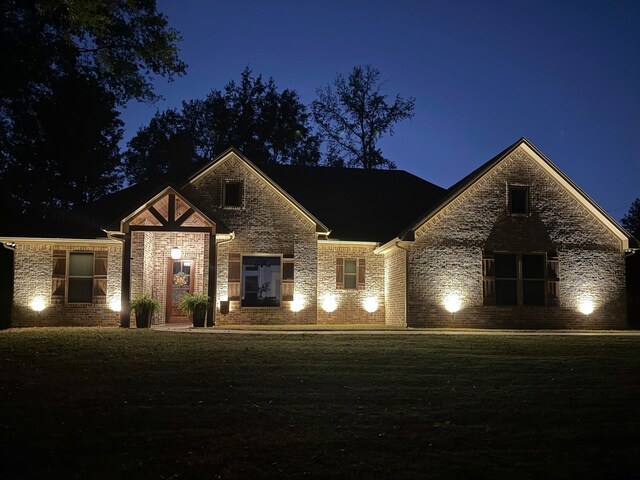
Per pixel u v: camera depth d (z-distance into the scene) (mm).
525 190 23016
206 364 12273
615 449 8281
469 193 22578
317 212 26828
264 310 22828
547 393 10664
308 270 23266
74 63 23562
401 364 12734
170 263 23375
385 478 7238
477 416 9344
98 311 22453
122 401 9617
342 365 12492
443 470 7473
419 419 9133
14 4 20531
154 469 7277
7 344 14383
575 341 16656
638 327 25469
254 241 23016
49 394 9922
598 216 23188
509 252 22609
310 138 48875
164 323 23016
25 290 22359
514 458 7895
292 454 7785
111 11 20672
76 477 7023
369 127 47906
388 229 26062
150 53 22359
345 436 8398
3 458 7469
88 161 37875
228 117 48188
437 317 21844
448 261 22156
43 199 37094
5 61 20547
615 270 23188
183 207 21953
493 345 15484
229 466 7402
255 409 9383
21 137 34031
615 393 10727
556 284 22766
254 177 23297
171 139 45438
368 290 24672
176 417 8938
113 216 25125
